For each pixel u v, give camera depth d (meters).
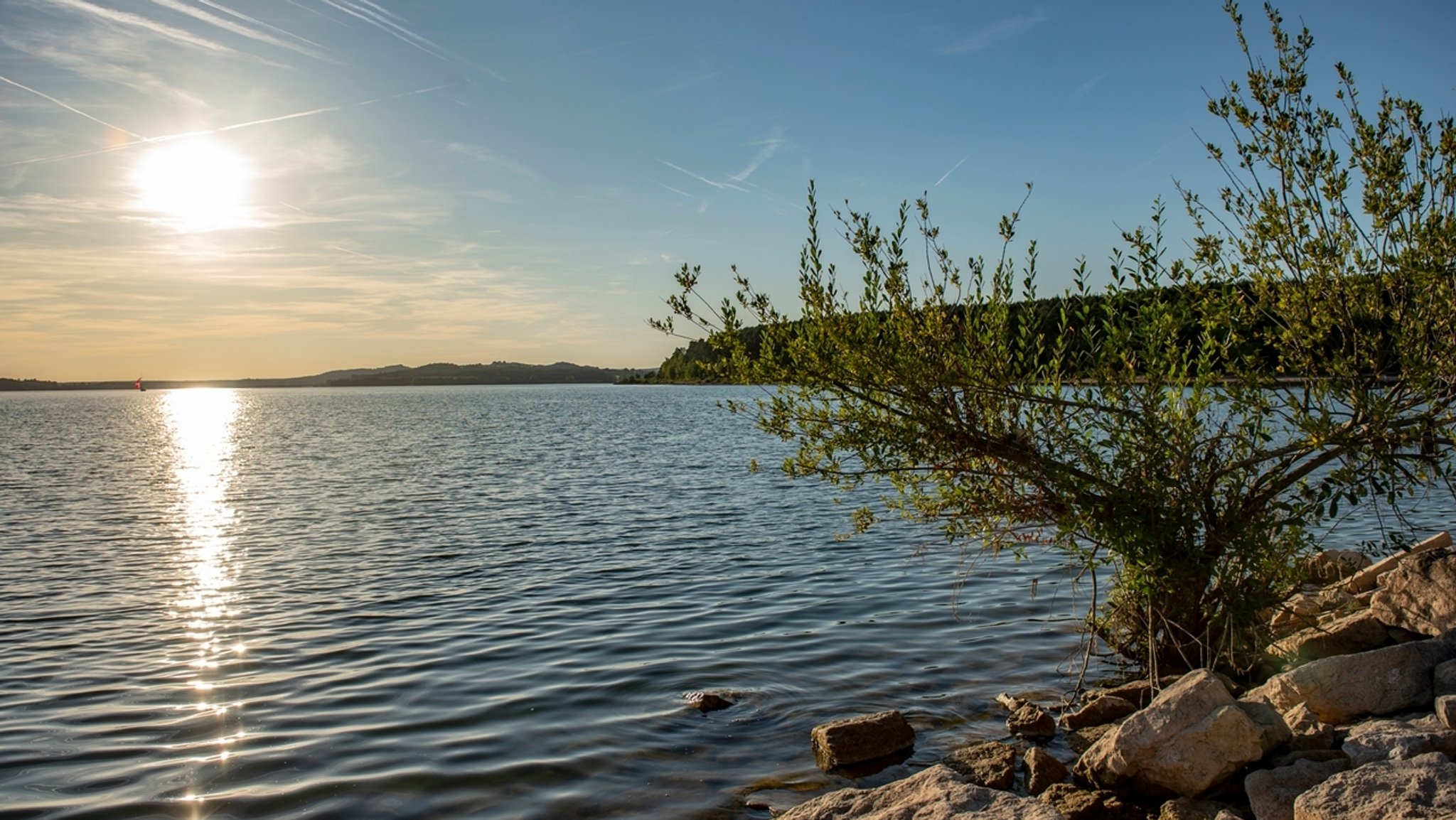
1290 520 8.54
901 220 8.63
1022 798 5.77
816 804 6.24
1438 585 8.59
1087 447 8.80
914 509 9.98
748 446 47.97
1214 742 6.52
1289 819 5.76
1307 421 7.98
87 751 8.29
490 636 12.07
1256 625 9.12
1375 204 8.05
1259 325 9.22
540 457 42.12
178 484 33.03
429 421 87.31
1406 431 8.03
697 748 8.31
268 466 40.09
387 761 8.04
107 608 13.98
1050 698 9.40
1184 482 8.77
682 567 16.39
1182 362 8.59
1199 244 8.68
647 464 37.69
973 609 12.85
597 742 8.45
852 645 11.34
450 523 22.36
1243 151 8.55
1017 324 8.81
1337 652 9.03
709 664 10.74
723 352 9.28
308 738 8.58
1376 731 6.52
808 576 15.38
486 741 8.48
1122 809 6.64
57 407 170.00
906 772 7.67
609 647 11.46
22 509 26.34
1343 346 8.34
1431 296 7.93
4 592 15.20
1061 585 14.02
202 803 7.22
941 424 8.70
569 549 18.42
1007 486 9.24
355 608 13.73
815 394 9.05
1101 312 9.02
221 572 16.70
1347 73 8.42
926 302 8.66
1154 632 9.59
